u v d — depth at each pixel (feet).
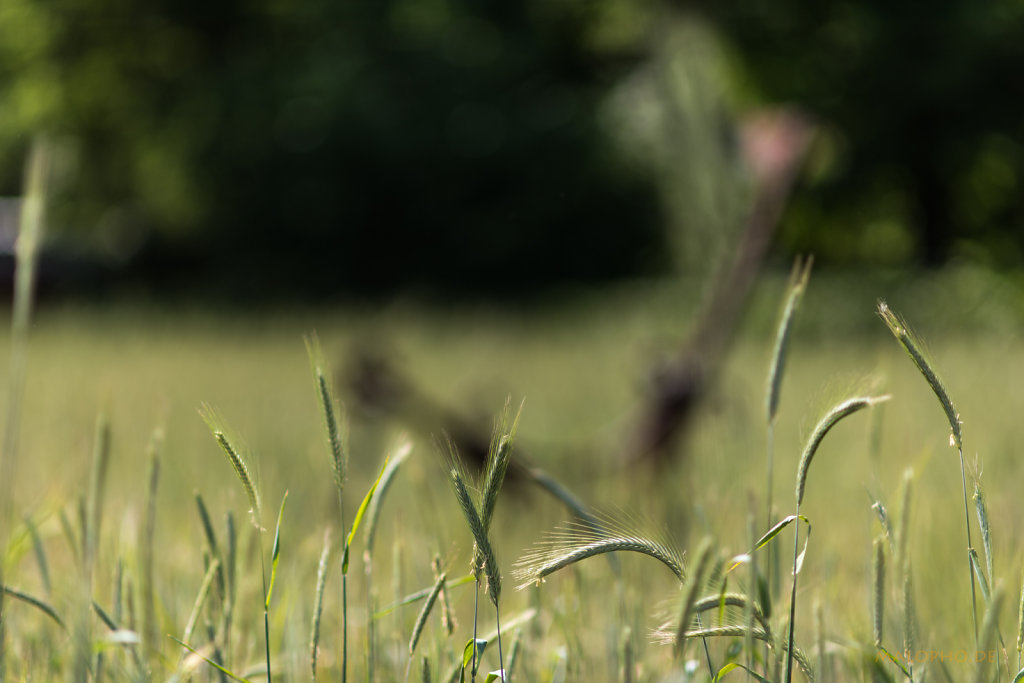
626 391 37.63
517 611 9.43
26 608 9.06
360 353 14.06
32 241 7.08
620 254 114.62
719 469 14.15
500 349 59.16
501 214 114.73
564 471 14.35
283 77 111.34
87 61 118.83
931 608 8.77
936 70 82.89
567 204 112.68
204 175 114.52
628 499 12.79
